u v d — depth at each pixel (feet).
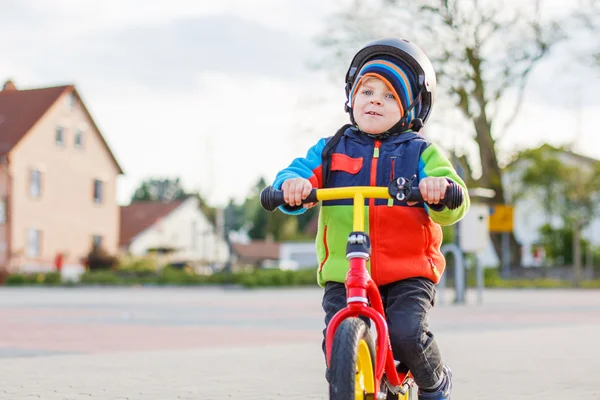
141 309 54.03
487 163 105.19
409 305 11.54
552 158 161.17
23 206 148.97
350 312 10.21
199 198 249.96
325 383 19.44
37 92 158.20
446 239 128.06
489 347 28.04
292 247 227.20
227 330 36.06
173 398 17.19
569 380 20.01
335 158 12.49
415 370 11.50
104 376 20.59
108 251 156.76
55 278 128.36
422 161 12.25
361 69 12.49
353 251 10.44
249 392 18.02
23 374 20.92
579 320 42.47
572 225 160.45
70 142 160.56
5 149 146.61
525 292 89.71
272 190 11.16
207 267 172.24
